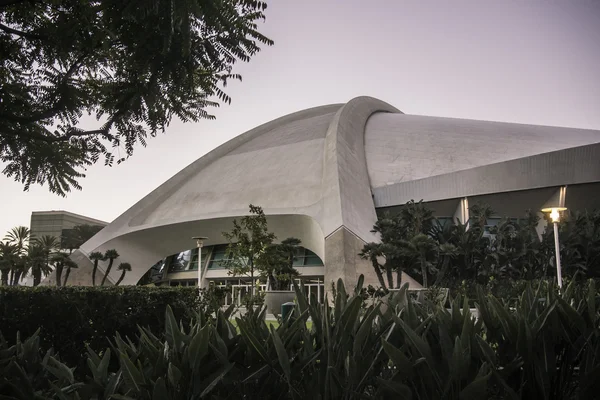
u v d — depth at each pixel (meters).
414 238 26.70
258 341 3.31
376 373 3.38
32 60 8.30
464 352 3.08
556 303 3.82
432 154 40.75
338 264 28.31
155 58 6.96
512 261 30.19
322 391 3.28
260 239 20.45
